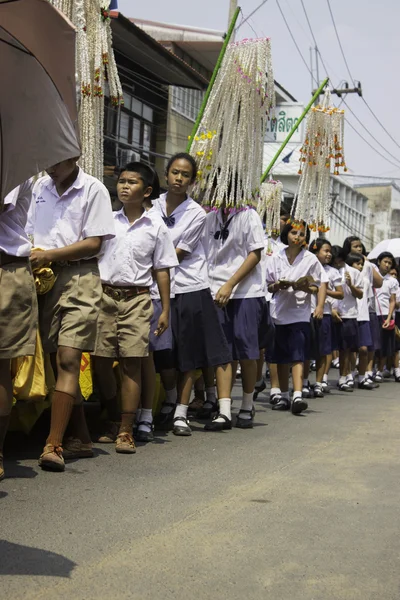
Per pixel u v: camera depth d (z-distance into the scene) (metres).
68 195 5.04
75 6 6.10
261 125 6.96
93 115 6.29
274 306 8.07
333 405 8.82
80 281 4.96
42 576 3.09
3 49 3.88
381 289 12.50
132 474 4.87
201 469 5.07
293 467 5.20
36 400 5.06
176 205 6.43
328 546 3.60
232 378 7.21
